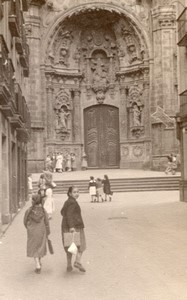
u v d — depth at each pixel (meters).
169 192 30.47
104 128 42.06
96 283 8.70
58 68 40.50
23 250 12.32
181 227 15.54
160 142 38.16
